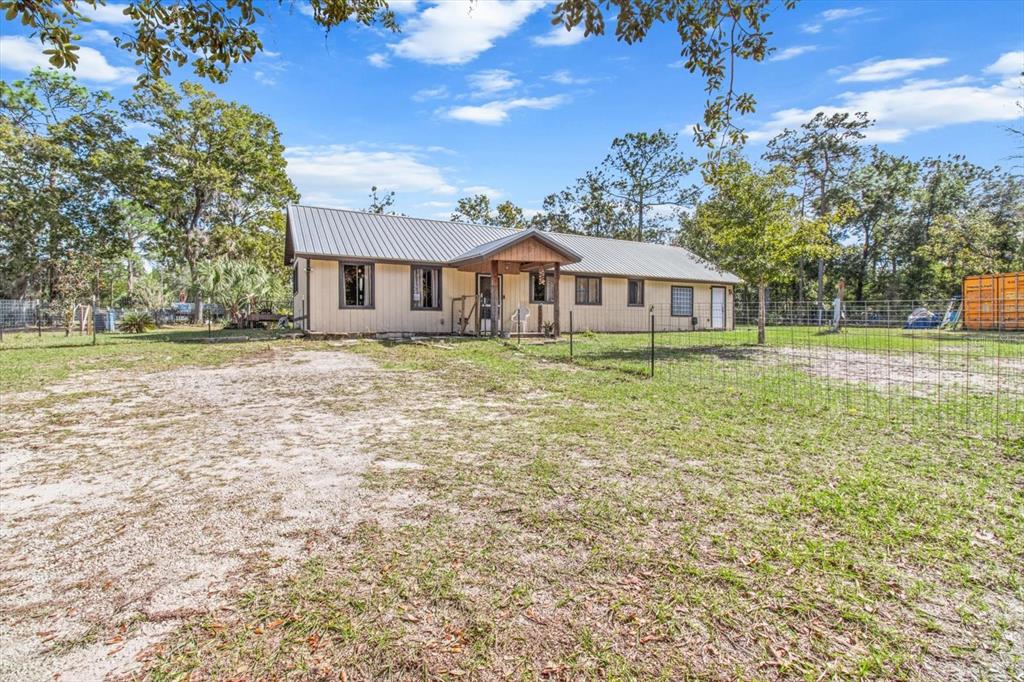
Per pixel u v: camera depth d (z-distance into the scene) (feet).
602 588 7.34
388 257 52.75
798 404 19.45
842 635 6.32
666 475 11.87
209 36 9.32
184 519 9.75
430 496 10.75
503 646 6.15
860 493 10.66
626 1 10.50
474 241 62.08
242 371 29.32
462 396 21.75
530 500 10.48
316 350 40.16
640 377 26.50
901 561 7.99
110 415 18.44
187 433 15.99
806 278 115.55
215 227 95.04
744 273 43.75
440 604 6.99
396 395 22.03
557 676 5.66
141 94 84.12
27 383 25.16
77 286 83.20
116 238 98.94
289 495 10.89
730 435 15.30
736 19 10.84
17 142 84.43
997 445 13.99
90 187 90.12
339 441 15.01
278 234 103.35
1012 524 9.15
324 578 7.64
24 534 9.18
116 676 5.72
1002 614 6.67
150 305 89.51
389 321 54.13
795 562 7.96
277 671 5.76
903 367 30.12
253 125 94.99
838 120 98.43
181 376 27.45
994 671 5.68
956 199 101.30
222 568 7.97
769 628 6.47
